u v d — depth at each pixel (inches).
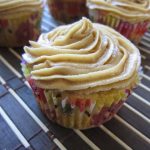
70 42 4.7
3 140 4.7
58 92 4.2
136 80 4.7
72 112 4.5
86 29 4.8
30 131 4.8
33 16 6.7
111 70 4.3
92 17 7.4
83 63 4.4
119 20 6.9
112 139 4.8
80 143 4.7
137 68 4.6
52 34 5.1
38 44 4.8
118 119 5.2
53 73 4.2
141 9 6.9
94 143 4.7
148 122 5.2
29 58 4.6
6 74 6.1
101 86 4.2
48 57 4.4
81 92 4.2
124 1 7.0
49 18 8.4
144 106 5.5
